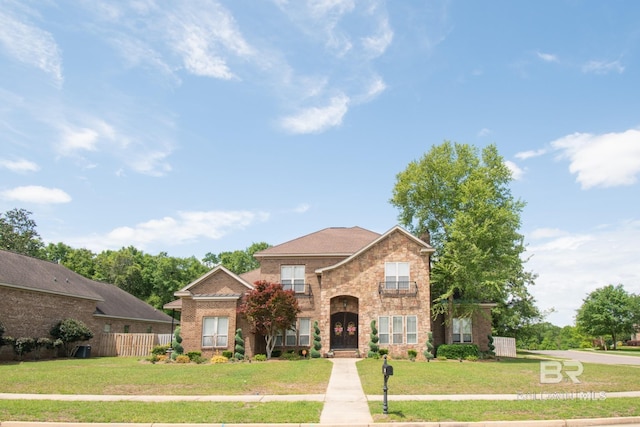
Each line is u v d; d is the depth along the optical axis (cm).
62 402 1488
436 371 2342
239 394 1697
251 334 3212
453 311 3422
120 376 2106
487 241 3391
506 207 3778
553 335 10231
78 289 3953
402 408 1413
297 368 2462
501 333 4947
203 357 3145
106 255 7506
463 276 3247
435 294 3600
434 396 1669
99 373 2216
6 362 2995
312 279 3609
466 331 3538
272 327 3177
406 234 3353
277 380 2028
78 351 3641
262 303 3133
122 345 3950
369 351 3180
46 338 3366
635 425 1292
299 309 3259
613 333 6712
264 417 1302
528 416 1328
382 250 3362
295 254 3628
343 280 3353
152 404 1471
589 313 6775
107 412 1352
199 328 3200
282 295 3144
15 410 1358
